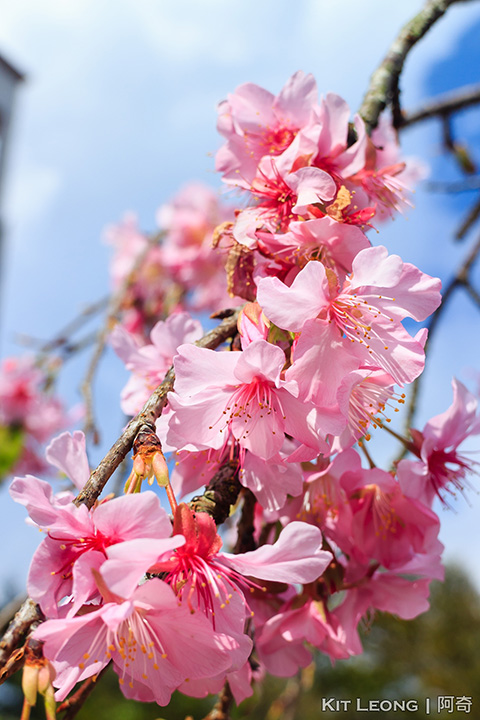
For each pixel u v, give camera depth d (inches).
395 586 11.3
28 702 8.4
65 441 9.8
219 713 11.1
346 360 9.8
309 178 10.4
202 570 9.3
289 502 11.0
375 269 9.9
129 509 8.9
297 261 10.3
